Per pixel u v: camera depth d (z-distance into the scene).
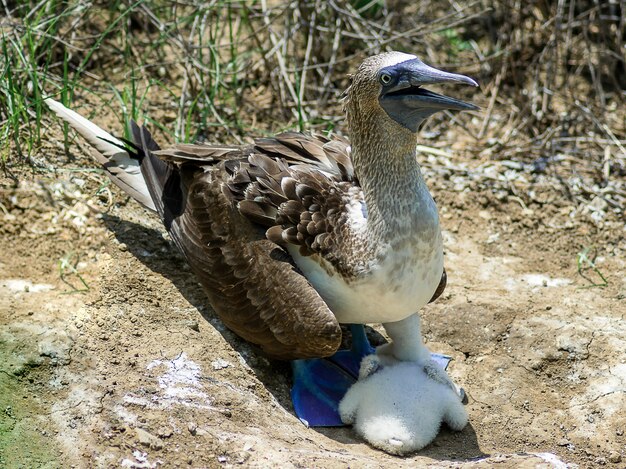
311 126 11.87
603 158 11.79
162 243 9.58
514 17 13.27
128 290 8.94
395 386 8.09
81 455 7.19
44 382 7.79
